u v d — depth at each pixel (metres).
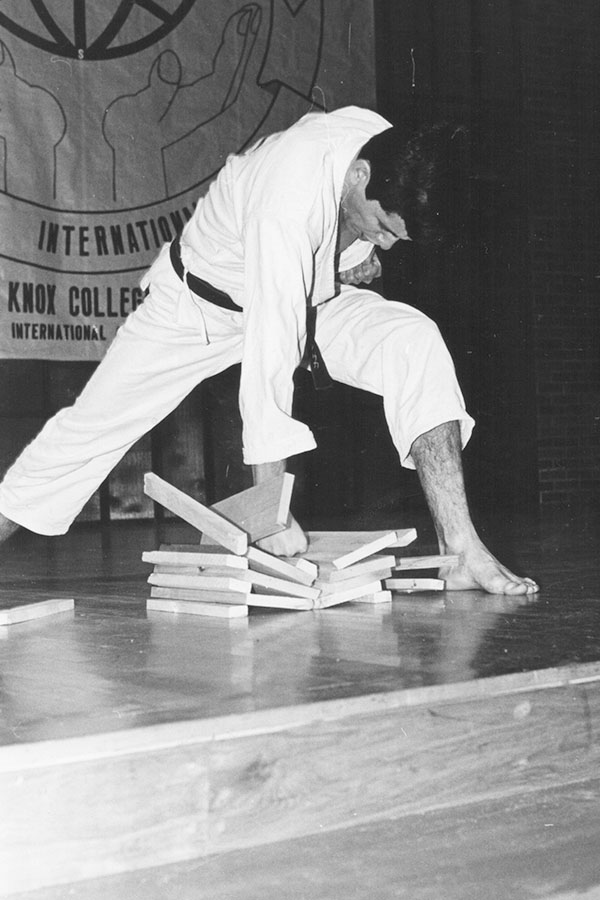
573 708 1.56
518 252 7.30
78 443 2.76
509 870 1.27
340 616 2.16
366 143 2.32
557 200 7.37
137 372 2.71
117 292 5.76
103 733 1.24
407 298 7.11
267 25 6.02
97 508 6.73
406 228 2.37
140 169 5.80
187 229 2.68
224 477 7.02
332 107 6.16
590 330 7.50
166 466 6.91
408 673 1.53
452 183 2.36
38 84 5.57
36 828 1.20
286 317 2.19
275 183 2.24
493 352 7.33
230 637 1.92
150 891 1.20
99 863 1.23
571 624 1.97
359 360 2.49
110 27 5.72
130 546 4.94
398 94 7.03
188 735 1.28
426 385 2.38
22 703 1.41
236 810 1.31
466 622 2.03
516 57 7.23
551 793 1.51
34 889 1.20
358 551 2.27
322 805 1.36
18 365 6.59
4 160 5.50
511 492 7.35
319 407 7.14
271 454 2.15
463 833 1.37
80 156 5.67
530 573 2.94
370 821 1.39
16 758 1.19
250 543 2.26
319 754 1.36
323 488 7.14
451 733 1.46
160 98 5.84
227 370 6.99
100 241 5.72
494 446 7.36
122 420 2.76
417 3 7.04
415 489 7.39
